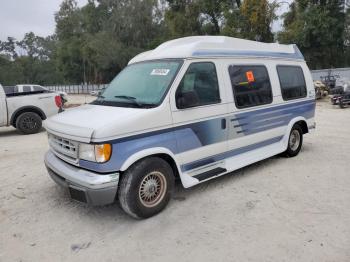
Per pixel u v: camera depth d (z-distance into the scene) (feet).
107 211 15.76
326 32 95.40
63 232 13.98
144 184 14.56
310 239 12.77
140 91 16.06
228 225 14.06
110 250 12.57
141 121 14.14
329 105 59.16
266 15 97.81
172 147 15.35
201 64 16.75
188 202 16.40
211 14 114.11
